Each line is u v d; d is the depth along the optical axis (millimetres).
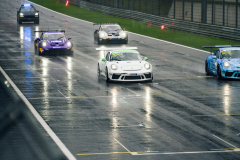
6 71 64625
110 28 104125
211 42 105812
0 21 152625
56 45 82312
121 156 26984
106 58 59312
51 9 196125
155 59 79312
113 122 35594
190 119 36438
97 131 32844
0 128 33750
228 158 26641
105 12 178500
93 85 53375
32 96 46656
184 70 66438
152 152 27766
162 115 37906
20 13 143750
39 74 62000
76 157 26812
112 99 45000
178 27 130125
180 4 153500
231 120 36125
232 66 56594
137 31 131250
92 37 116875
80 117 37312
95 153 27594
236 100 44344
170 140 30422
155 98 45469
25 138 31016
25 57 80688
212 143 29703
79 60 77312
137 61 56531
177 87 52031
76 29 134750
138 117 37219
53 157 26797
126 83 54906
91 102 43531
